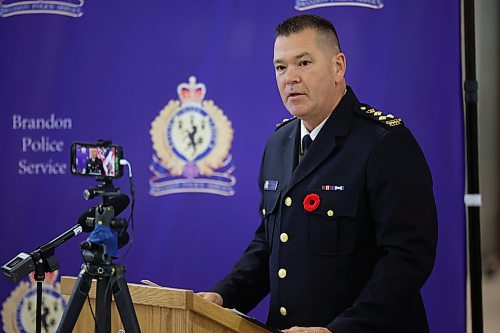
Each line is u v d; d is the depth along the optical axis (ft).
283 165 21.97
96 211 16.71
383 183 19.62
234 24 30.45
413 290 19.04
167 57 30.89
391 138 20.01
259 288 22.52
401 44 28.81
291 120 23.21
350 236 19.90
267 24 30.22
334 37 20.83
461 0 28.35
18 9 31.83
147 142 31.04
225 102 30.53
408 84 28.76
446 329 28.35
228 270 30.50
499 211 28.30
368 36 29.09
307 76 20.24
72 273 31.58
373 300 18.71
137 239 31.01
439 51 28.53
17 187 31.89
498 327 28.32
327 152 20.63
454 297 28.27
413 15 28.73
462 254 28.25
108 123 31.30
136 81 31.12
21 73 31.81
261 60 30.27
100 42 31.35
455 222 28.27
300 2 29.86
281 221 20.90
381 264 19.21
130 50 31.14
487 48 28.32
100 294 16.48
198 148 30.73
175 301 16.97
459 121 28.32
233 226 30.48
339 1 29.40
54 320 31.71
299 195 20.63
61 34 31.63
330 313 19.92
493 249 28.37
